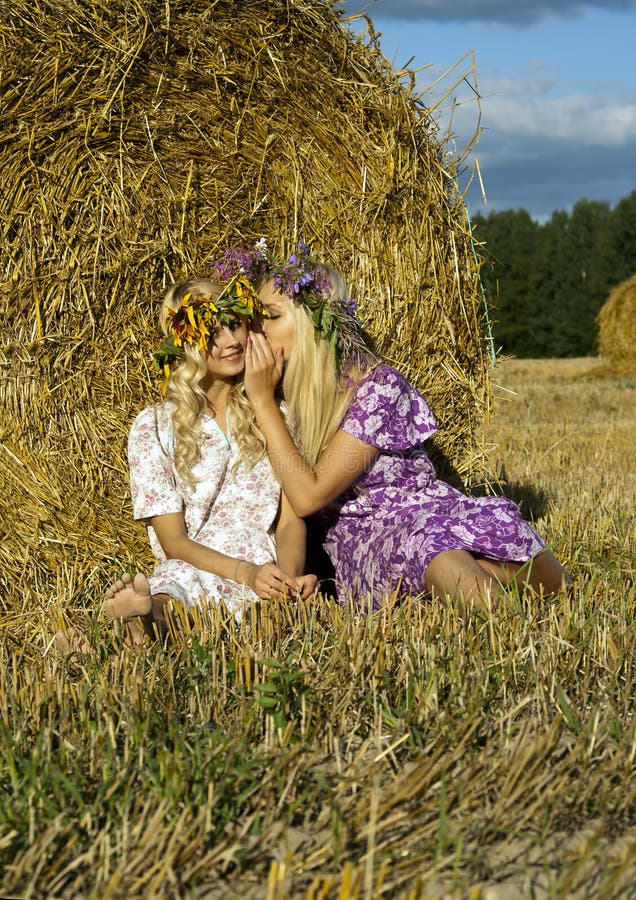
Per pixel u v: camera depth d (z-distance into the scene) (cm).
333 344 358
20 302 361
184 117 378
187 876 188
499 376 2094
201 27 372
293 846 202
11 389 364
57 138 360
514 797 212
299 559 363
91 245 371
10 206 355
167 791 208
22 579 373
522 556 349
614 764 229
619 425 1047
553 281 5928
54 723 252
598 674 285
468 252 431
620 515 502
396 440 364
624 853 195
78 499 378
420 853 199
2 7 346
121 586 304
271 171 395
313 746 242
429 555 338
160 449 362
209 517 372
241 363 363
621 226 5709
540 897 188
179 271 388
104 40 357
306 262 360
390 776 230
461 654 279
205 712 257
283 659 286
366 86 397
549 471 700
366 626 301
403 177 404
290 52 388
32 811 200
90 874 191
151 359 388
